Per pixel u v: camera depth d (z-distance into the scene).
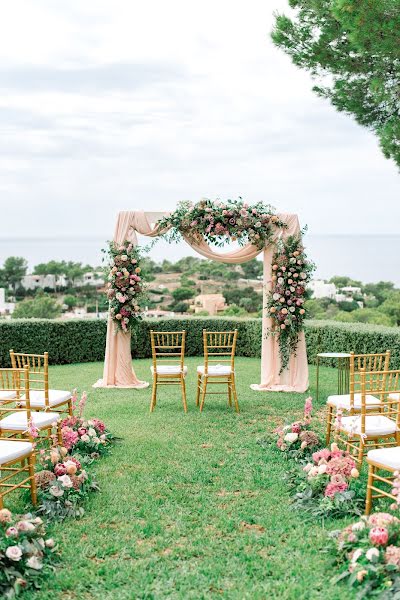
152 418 6.33
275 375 8.27
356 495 3.75
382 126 7.23
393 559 2.67
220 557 3.10
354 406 4.81
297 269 8.05
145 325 11.18
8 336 10.14
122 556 3.10
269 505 3.82
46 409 5.02
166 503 3.86
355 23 5.27
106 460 4.79
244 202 8.00
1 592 2.67
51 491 3.70
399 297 15.37
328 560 2.98
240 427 5.94
